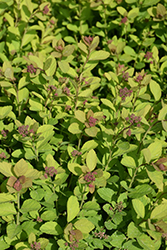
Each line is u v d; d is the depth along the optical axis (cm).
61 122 81
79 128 76
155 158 75
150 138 79
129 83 80
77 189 74
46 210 75
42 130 76
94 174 72
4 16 86
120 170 78
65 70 78
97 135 78
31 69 77
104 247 76
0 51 85
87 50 80
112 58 89
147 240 73
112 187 77
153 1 90
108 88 86
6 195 72
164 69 88
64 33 92
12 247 75
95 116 75
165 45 91
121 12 88
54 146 80
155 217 73
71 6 90
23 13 85
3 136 77
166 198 76
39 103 79
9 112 76
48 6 87
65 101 81
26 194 76
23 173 71
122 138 80
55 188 76
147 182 77
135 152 79
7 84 78
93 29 90
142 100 84
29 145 75
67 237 72
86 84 79
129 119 75
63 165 78
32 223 74
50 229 73
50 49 87
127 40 93
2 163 71
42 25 87
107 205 75
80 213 74
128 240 74
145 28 91
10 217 74
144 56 88
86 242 74
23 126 73
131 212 75
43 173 73
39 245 71
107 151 78
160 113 76
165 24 90
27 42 86
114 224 75
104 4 88
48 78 77
